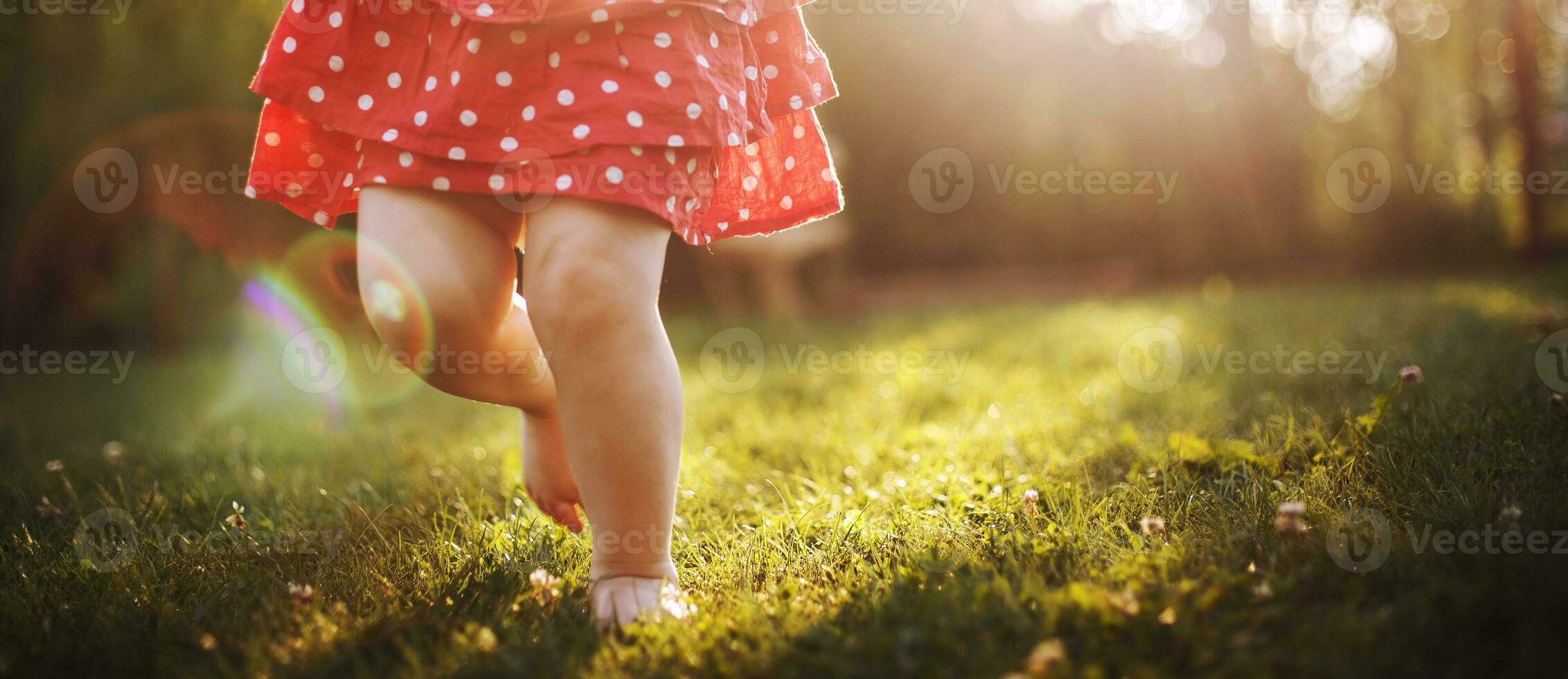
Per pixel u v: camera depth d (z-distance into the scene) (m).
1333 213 11.91
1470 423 1.83
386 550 1.60
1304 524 1.36
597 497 1.27
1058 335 5.07
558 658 1.10
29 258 6.36
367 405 3.88
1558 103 10.71
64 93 6.12
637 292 1.21
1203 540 1.39
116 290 6.41
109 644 1.21
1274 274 11.10
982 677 0.99
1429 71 11.09
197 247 6.44
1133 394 2.99
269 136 1.40
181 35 6.18
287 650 1.17
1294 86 11.73
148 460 2.62
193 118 6.29
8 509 2.02
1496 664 0.94
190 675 1.11
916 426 2.77
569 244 1.19
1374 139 11.83
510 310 1.40
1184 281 11.27
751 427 2.86
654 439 1.24
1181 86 11.93
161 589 1.44
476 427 3.17
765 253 8.06
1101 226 13.01
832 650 1.08
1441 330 3.78
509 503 1.95
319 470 2.46
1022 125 13.13
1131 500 1.66
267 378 4.70
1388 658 0.95
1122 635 1.06
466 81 1.21
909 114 13.03
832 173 1.58
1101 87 12.35
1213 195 11.84
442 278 1.25
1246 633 1.04
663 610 1.24
